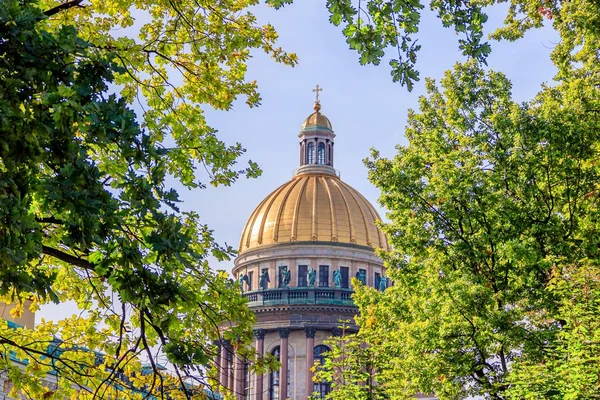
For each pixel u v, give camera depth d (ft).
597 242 127.44
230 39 79.41
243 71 81.82
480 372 131.03
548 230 128.06
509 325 123.65
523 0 133.49
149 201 45.78
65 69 45.73
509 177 132.67
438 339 127.75
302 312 451.53
